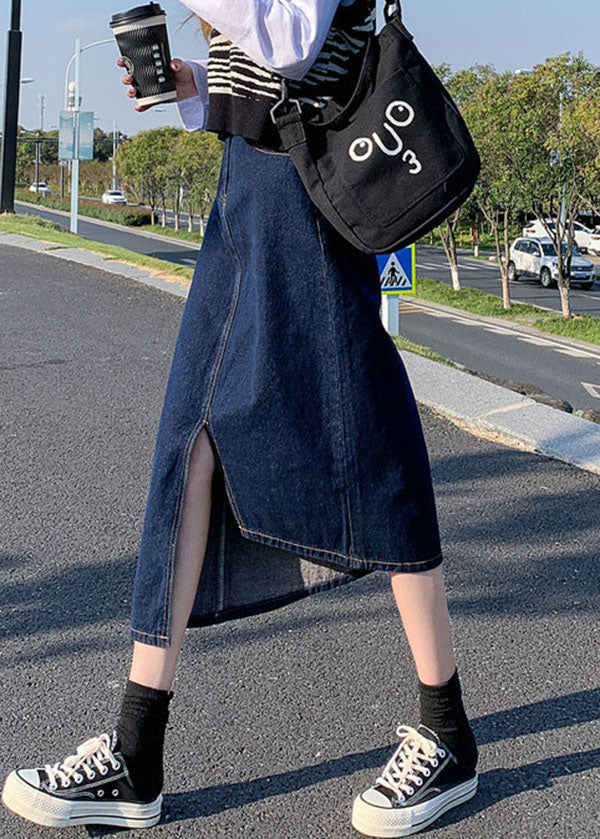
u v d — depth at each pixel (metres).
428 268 48.34
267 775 2.32
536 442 4.73
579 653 2.92
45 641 2.98
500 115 30.97
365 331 2.01
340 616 3.13
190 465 2.01
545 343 26.69
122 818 2.10
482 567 3.49
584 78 30.81
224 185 2.06
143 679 2.08
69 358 6.44
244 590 2.13
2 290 8.74
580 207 31.25
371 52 1.93
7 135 17.38
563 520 3.93
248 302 2.01
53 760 2.39
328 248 1.99
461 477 4.38
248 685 2.71
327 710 2.60
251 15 1.83
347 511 2.03
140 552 2.06
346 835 2.12
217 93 2.00
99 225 68.94
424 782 2.13
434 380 5.75
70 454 4.68
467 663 2.84
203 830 2.12
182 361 2.05
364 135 1.89
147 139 68.00
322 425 2.00
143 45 2.07
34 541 3.71
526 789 2.28
